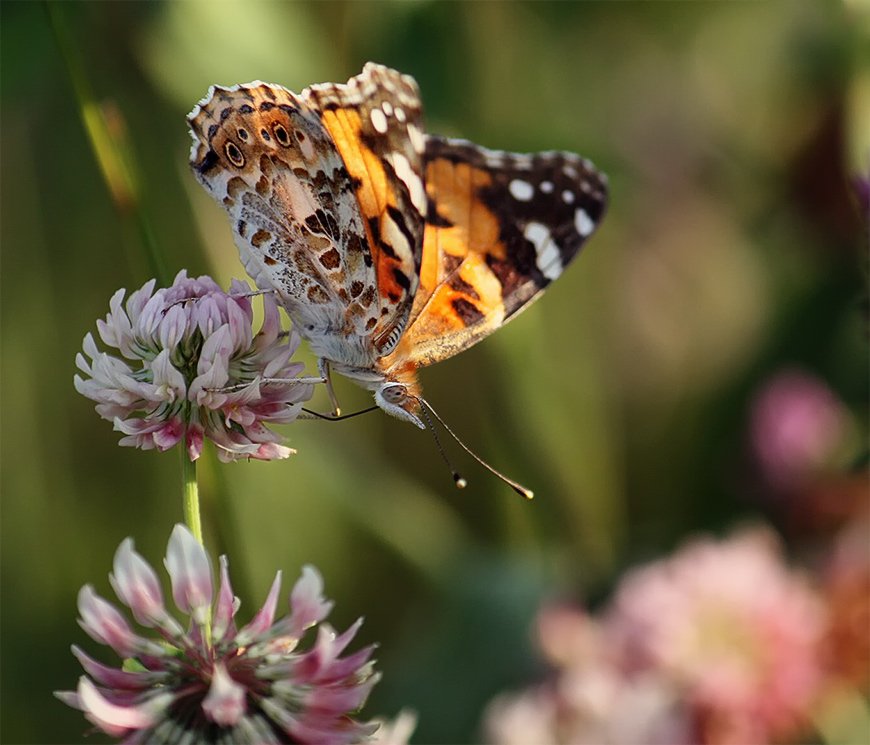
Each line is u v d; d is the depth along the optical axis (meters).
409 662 0.53
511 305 0.48
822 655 0.50
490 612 0.53
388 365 0.48
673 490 0.56
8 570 0.54
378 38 0.54
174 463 0.54
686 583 0.51
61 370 0.54
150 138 0.53
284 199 0.47
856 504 0.54
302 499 0.54
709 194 0.59
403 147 0.47
